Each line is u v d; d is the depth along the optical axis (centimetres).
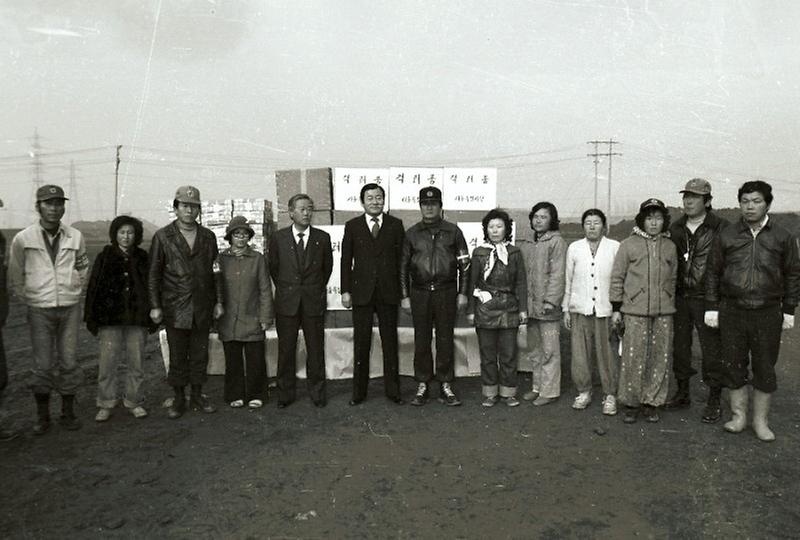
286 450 407
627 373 457
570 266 495
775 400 528
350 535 288
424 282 504
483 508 317
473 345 622
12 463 386
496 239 500
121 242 473
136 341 485
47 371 445
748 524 295
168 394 572
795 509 311
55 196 439
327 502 326
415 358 518
